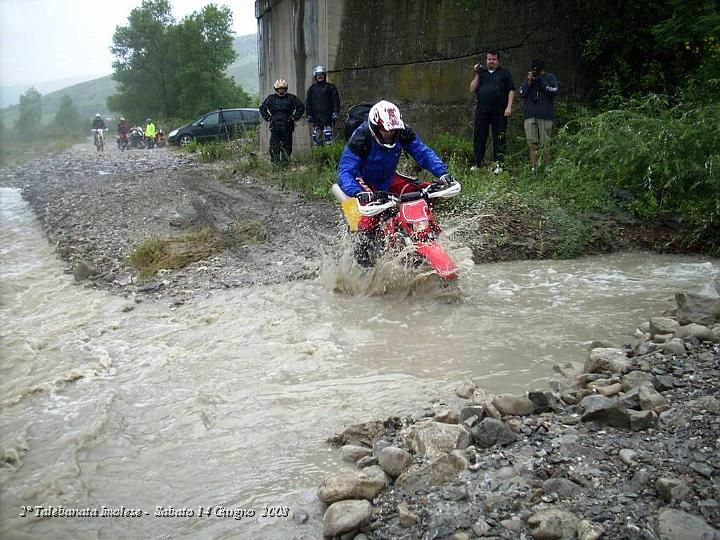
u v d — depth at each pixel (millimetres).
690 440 3277
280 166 13664
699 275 7105
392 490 3209
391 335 5500
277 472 3525
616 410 3523
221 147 18469
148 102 55312
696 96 10594
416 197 6414
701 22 10398
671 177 8758
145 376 4902
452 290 6312
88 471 3633
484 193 9234
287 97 13742
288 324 5875
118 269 8211
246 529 3055
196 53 53531
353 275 6785
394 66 14227
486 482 3100
